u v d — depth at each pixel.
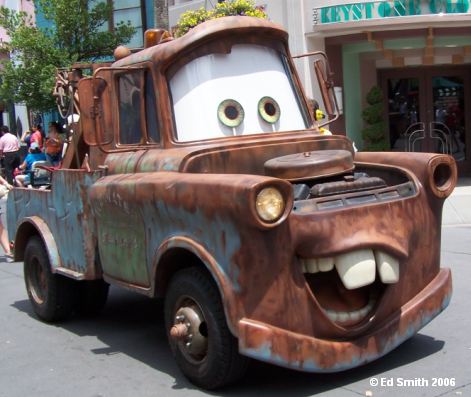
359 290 4.61
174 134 5.05
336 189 4.50
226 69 5.23
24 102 16.62
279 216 4.02
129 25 17.38
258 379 4.79
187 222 4.45
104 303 6.93
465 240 9.65
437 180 5.00
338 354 4.35
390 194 4.67
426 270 4.92
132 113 5.40
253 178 4.06
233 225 4.11
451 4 13.59
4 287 8.65
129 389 4.87
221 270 4.22
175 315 4.75
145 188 4.75
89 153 6.16
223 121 5.11
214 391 4.62
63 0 15.51
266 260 4.14
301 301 4.25
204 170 4.71
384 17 13.70
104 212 5.35
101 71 5.41
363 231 4.31
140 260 5.00
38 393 4.93
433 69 16.52
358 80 15.86
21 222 6.87
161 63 5.07
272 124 5.34
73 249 6.03
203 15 11.95
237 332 4.13
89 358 5.63
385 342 4.58
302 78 14.52
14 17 16.09
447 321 5.95
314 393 4.51
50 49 15.27
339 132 15.03
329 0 14.10
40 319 6.90
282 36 5.54
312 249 4.22
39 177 7.70
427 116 16.62
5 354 5.89
